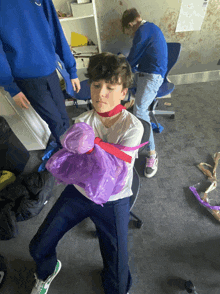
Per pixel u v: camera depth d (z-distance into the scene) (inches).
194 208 61.7
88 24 84.0
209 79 110.2
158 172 72.0
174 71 109.1
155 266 51.3
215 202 62.9
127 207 36.1
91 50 86.7
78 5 70.3
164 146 80.4
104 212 34.7
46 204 66.1
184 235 56.2
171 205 62.7
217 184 67.0
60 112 71.7
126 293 39.0
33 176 64.3
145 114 70.5
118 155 27.6
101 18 82.0
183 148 79.0
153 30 59.4
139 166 74.4
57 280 50.7
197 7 82.8
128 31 71.3
